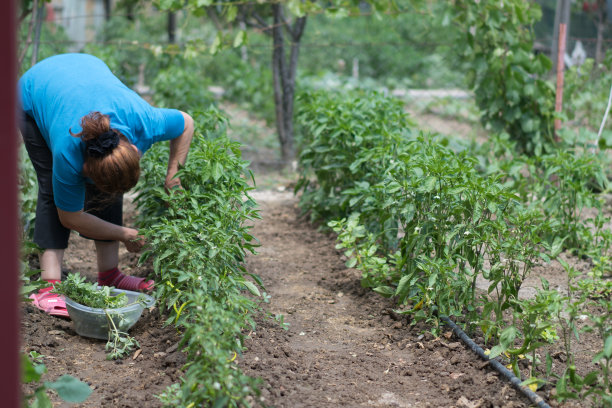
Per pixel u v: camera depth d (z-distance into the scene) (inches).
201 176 155.8
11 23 70.1
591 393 118.2
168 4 263.0
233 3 270.4
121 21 564.4
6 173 71.6
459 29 277.0
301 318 161.6
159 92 329.7
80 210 137.6
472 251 145.6
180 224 140.2
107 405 117.3
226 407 106.8
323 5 323.6
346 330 155.6
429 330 149.7
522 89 268.4
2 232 72.1
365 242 188.2
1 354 73.4
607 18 399.9
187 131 147.7
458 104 461.7
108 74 142.4
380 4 279.0
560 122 270.8
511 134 286.5
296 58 328.5
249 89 448.1
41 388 100.1
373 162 201.8
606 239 194.9
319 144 228.5
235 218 145.9
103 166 118.9
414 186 149.4
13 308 73.3
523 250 141.2
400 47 599.2
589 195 207.5
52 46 361.7
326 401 120.4
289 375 129.0
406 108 494.3
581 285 134.7
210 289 131.6
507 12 266.7
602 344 144.2
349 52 594.6
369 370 134.7
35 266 175.8
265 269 195.8
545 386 122.3
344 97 294.5
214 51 273.7
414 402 121.6
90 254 202.1
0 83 70.3
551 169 208.5
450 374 131.4
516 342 141.7
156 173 172.9
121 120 130.9
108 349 140.3
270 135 402.3
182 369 124.8
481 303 152.9
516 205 146.9
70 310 141.1
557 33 266.8
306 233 232.4
